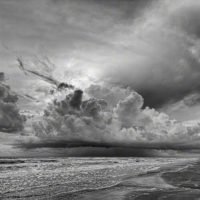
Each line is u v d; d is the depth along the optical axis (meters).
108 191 17.94
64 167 44.81
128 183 22.70
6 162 57.56
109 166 49.53
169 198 14.78
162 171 36.97
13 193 17.14
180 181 24.03
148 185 21.19
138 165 53.97
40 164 52.75
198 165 54.44
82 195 16.31
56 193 17.14
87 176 29.42
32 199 15.08
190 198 14.77
